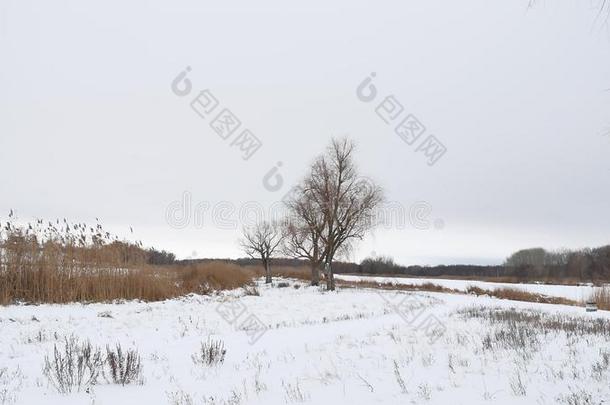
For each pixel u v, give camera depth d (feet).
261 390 28.35
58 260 82.43
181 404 25.43
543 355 35.88
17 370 33.94
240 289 127.54
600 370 30.04
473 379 29.19
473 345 40.75
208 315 70.69
